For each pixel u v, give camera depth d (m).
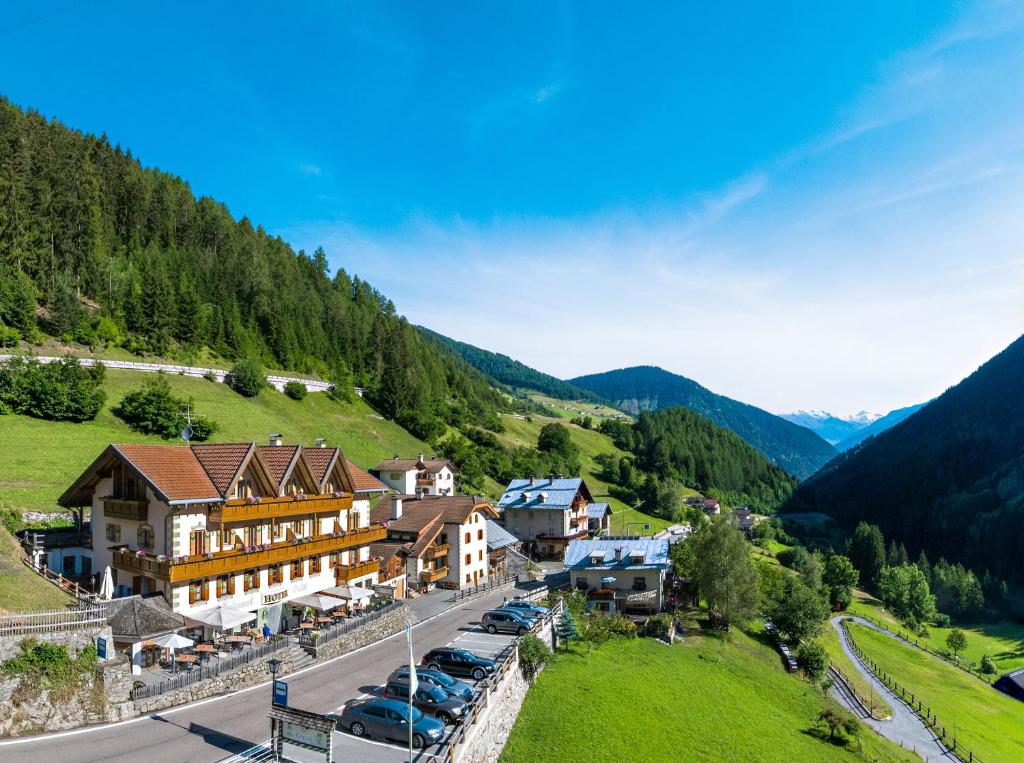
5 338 104.12
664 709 43.94
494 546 81.56
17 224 134.12
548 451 190.62
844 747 50.03
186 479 44.19
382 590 60.00
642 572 71.00
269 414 126.69
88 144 190.12
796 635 76.00
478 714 31.72
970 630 144.50
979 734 69.06
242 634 43.97
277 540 50.25
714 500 199.75
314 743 26.67
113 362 114.69
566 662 48.91
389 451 136.62
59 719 29.44
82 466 75.44
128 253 173.00
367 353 199.75
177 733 29.69
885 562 166.00
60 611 35.09
